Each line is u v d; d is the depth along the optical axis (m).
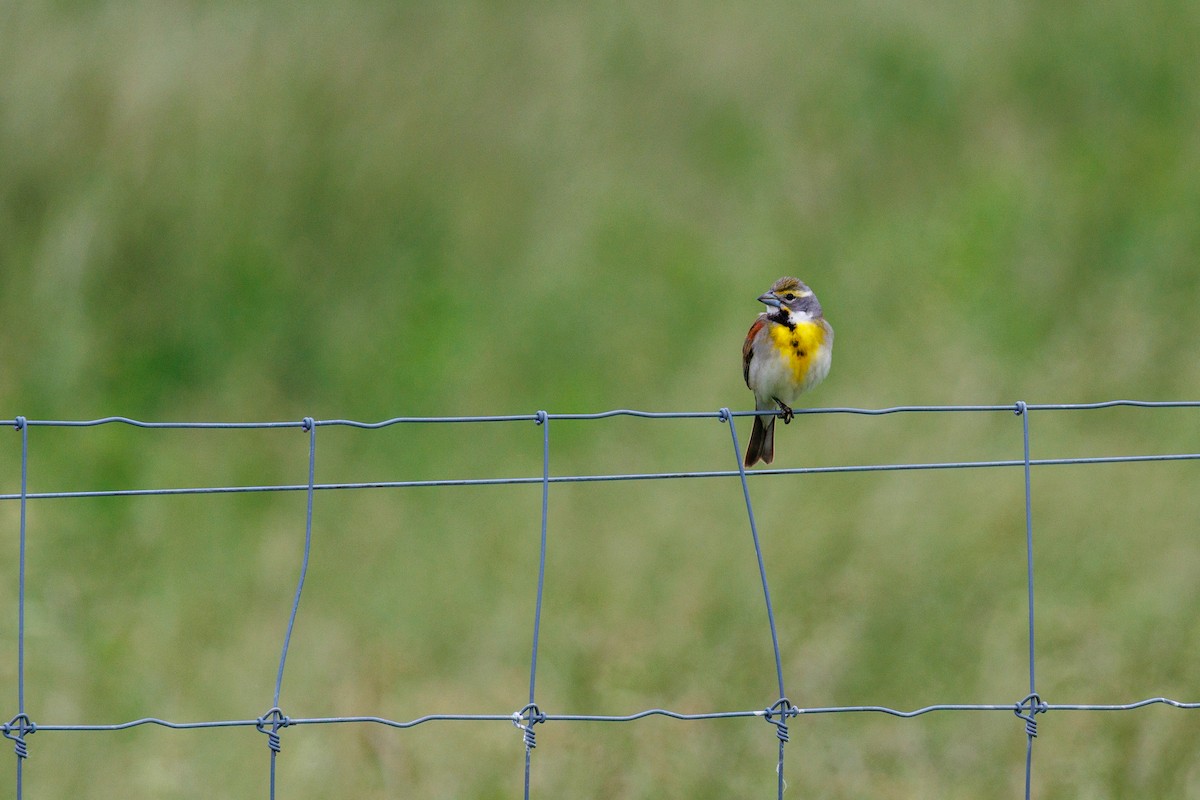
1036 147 16.64
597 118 16.45
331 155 14.70
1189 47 17.80
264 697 9.70
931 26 17.92
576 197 15.43
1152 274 14.53
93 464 12.28
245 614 10.55
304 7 16.22
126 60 14.45
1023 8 18.50
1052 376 12.76
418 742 9.11
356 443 12.92
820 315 10.05
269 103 14.84
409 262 14.53
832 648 9.72
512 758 8.96
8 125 13.80
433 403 13.36
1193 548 10.43
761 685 9.56
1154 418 12.40
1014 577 10.27
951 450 11.73
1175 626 9.74
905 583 10.22
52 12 14.81
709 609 10.11
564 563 10.88
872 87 17.23
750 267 14.84
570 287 14.48
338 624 10.43
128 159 13.96
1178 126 16.86
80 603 10.56
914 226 15.41
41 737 9.45
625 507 11.61
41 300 13.11
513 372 13.68
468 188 15.19
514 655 10.02
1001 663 9.58
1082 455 11.81
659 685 9.58
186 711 9.65
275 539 11.41
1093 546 10.48
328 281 14.18
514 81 16.39
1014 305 14.13
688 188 15.86
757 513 11.17
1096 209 15.37
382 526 11.62
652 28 17.53
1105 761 8.77
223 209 14.09
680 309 14.38
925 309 14.16
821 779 8.87
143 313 13.51
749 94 16.97
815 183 15.99
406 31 16.47
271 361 13.55
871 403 12.48
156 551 11.23
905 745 9.05
